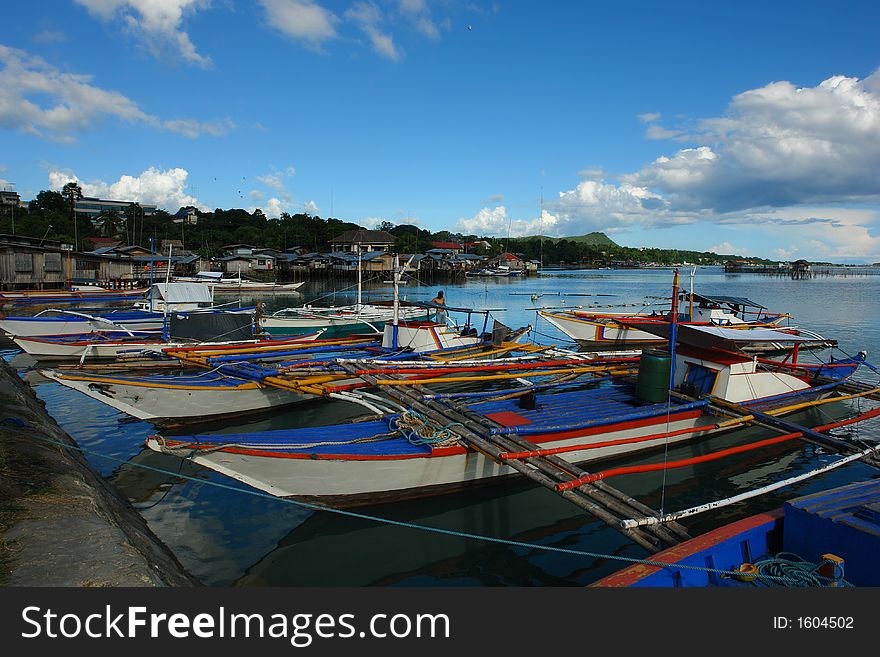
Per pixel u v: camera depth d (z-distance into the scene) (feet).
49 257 160.97
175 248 284.20
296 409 59.36
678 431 45.96
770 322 112.88
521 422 40.04
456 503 38.63
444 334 73.61
